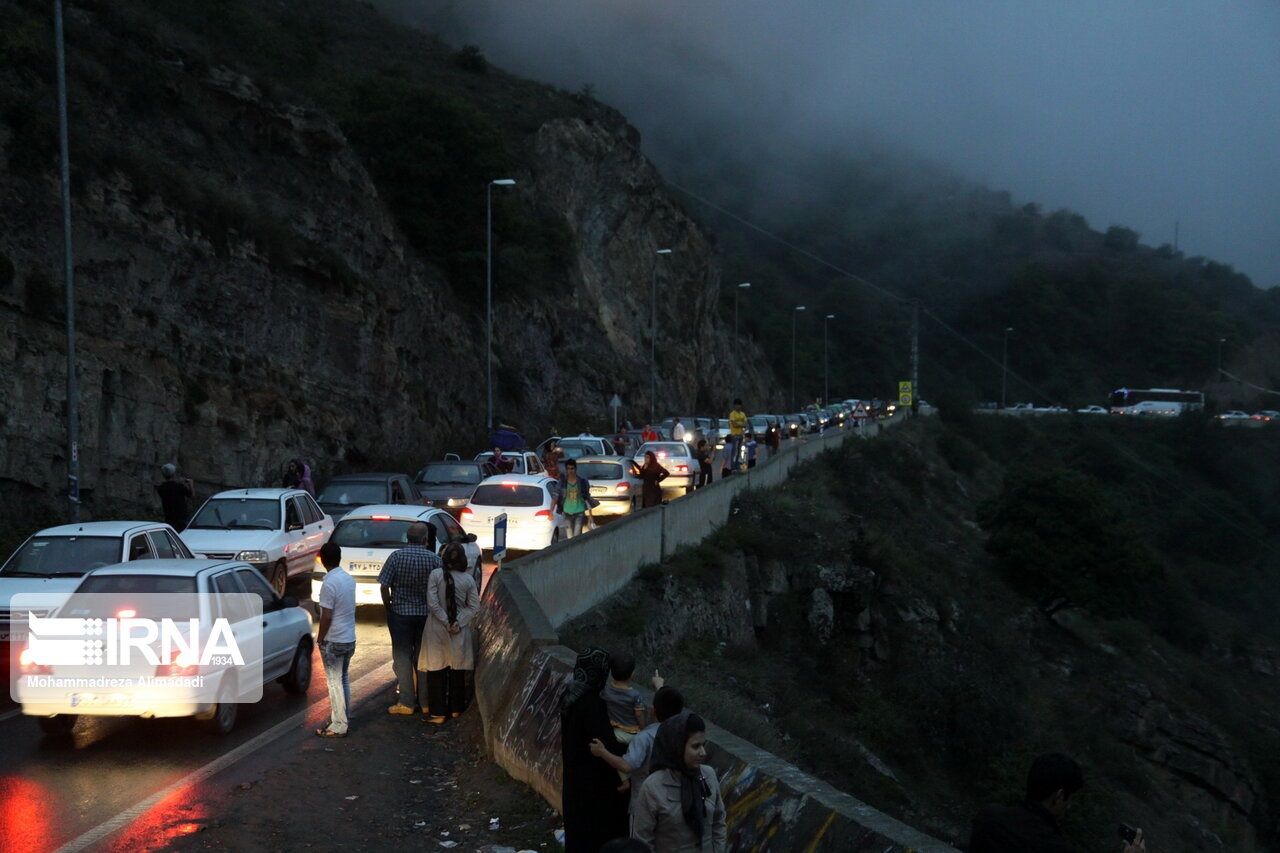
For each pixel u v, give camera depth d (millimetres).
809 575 30672
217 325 28500
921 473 61500
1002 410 108062
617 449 40438
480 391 46562
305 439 30922
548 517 22891
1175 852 32812
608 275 75625
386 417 35969
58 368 22203
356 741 10344
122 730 10602
